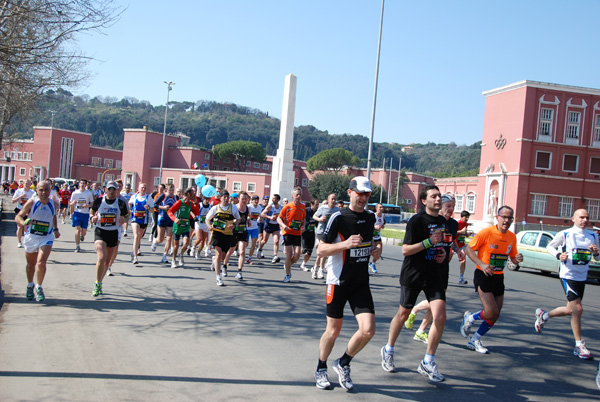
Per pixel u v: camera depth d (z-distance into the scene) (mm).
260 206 15047
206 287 9883
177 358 5520
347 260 4816
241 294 9383
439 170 178250
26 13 9500
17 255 12453
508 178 42531
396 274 14062
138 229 12391
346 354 4852
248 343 6246
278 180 26641
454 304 9844
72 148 78812
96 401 4273
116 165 86125
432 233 5258
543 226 40844
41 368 4984
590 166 42750
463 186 65500
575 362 6363
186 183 69375
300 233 11156
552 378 5664
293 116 26766
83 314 7160
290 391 4750
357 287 4836
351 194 4914
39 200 7672
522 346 6984
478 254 6516
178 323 6992
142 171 70438
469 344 6652
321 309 8453
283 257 16438
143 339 6145
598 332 8219
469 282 13484
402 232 37531
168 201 13383
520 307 10023
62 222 24578
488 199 44438
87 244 15555
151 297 8609
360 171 82312
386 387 5023
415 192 80500
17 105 16906
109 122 182875
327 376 4934
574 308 6742
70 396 4348
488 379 5492
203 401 4395
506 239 6402
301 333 6848
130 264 12352
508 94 43219
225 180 67812
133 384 4695
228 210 10141
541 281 15172
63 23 9773
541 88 41562
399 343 6742
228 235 10180
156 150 72438
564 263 6934
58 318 6863
